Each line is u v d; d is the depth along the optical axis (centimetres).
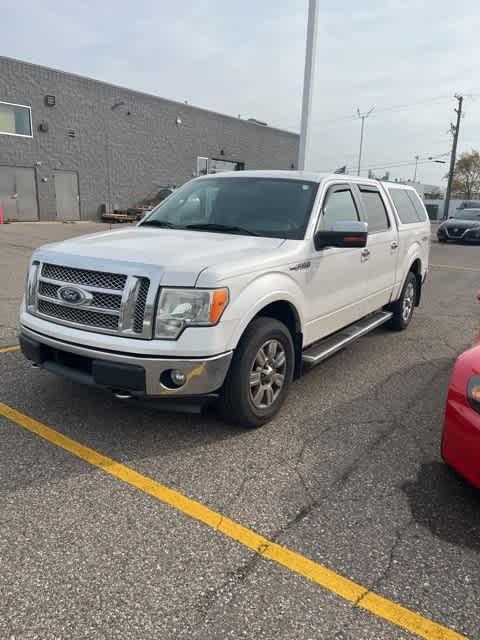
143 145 2869
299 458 340
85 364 341
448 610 218
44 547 248
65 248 362
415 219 672
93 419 386
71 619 207
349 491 305
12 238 1620
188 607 215
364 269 512
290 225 420
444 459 293
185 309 313
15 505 280
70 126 2470
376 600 222
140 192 2912
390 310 661
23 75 2236
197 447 350
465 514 286
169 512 278
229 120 3434
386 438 373
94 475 312
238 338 334
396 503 294
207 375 319
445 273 1262
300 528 269
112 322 323
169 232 421
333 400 441
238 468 325
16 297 808
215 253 349
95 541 253
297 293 393
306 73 1310
